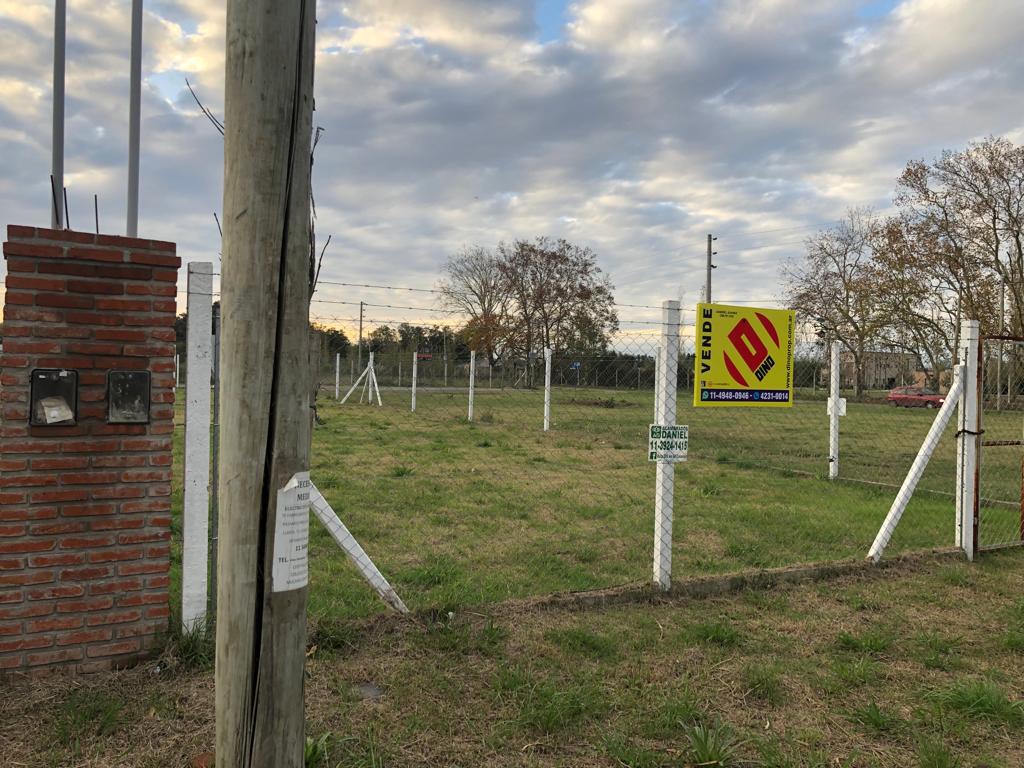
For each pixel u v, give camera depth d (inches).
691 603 190.5
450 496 331.9
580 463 460.4
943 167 1424.7
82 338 135.4
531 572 219.5
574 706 130.1
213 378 162.6
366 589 194.9
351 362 1079.0
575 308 2276.1
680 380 297.9
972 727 131.4
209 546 157.8
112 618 139.5
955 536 256.8
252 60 82.3
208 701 128.6
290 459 86.7
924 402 1306.6
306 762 109.7
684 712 130.2
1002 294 1362.0
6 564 131.0
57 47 143.7
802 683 146.9
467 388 952.3
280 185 84.1
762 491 375.2
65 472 134.8
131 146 149.8
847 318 1844.2
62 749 112.8
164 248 141.3
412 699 133.0
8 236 129.0
